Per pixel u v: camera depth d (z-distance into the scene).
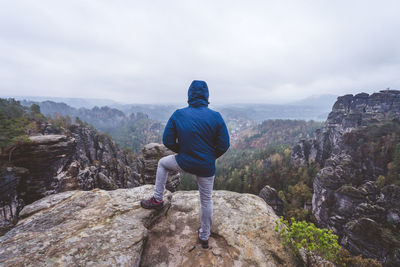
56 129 65.75
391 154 54.59
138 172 58.56
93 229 2.49
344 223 43.94
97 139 66.19
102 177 27.50
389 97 89.12
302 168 87.38
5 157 13.42
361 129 66.69
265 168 104.69
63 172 17.47
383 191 41.19
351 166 57.25
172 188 12.66
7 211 12.28
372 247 33.06
